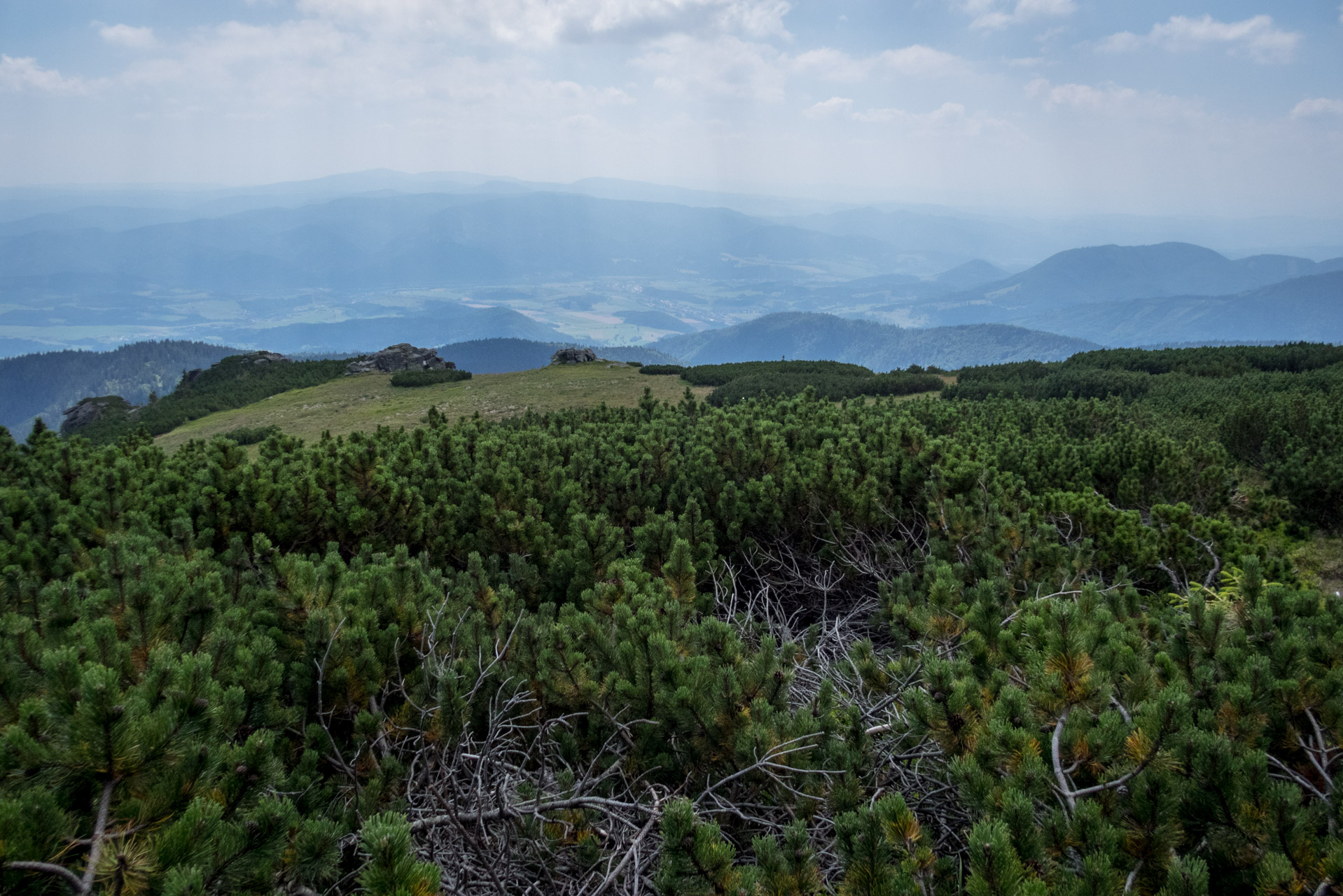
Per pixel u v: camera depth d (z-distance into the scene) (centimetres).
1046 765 265
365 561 625
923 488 765
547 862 304
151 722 235
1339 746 287
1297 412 1399
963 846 298
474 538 704
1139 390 2314
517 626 419
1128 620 432
